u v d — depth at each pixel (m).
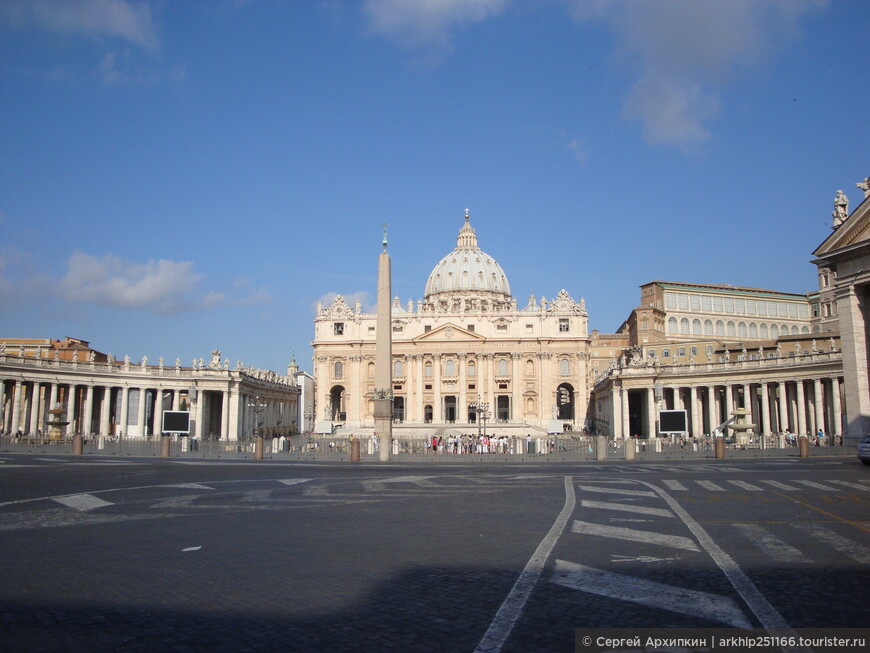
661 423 61.25
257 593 10.20
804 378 77.19
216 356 99.38
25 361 79.25
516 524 16.48
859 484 25.86
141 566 11.95
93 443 60.69
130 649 7.85
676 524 16.33
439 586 10.56
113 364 90.38
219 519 17.38
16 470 31.75
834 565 11.88
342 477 30.55
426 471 35.31
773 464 38.69
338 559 12.52
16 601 9.74
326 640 8.16
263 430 119.44
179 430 56.53
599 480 28.78
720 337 142.12
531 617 8.98
